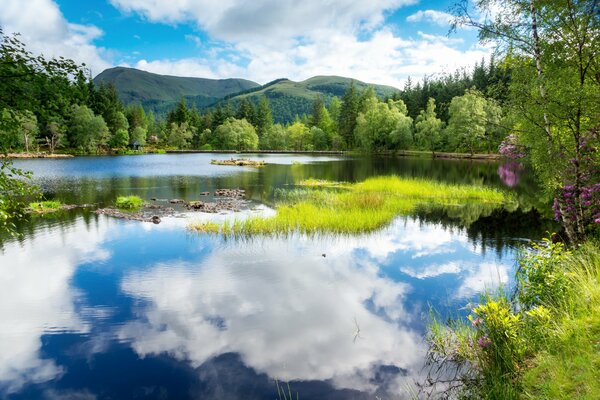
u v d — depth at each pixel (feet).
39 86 20.59
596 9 28.30
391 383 19.52
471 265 39.29
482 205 76.69
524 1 31.35
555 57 31.32
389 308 28.81
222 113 401.49
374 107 298.15
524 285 25.03
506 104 33.99
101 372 20.93
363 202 71.72
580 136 32.42
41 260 41.47
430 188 92.94
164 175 140.46
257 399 18.33
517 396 16.43
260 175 140.26
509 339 19.66
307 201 76.07
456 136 215.92
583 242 33.17
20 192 22.11
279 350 23.00
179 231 55.01
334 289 32.86
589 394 14.20
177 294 31.86
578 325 18.95
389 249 45.75
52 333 25.44
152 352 22.98
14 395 19.04
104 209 72.64
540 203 76.64
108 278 35.73
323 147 379.96
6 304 30.09
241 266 39.14
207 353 22.76
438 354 22.20
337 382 19.66
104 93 314.14
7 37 20.12
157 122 487.61
